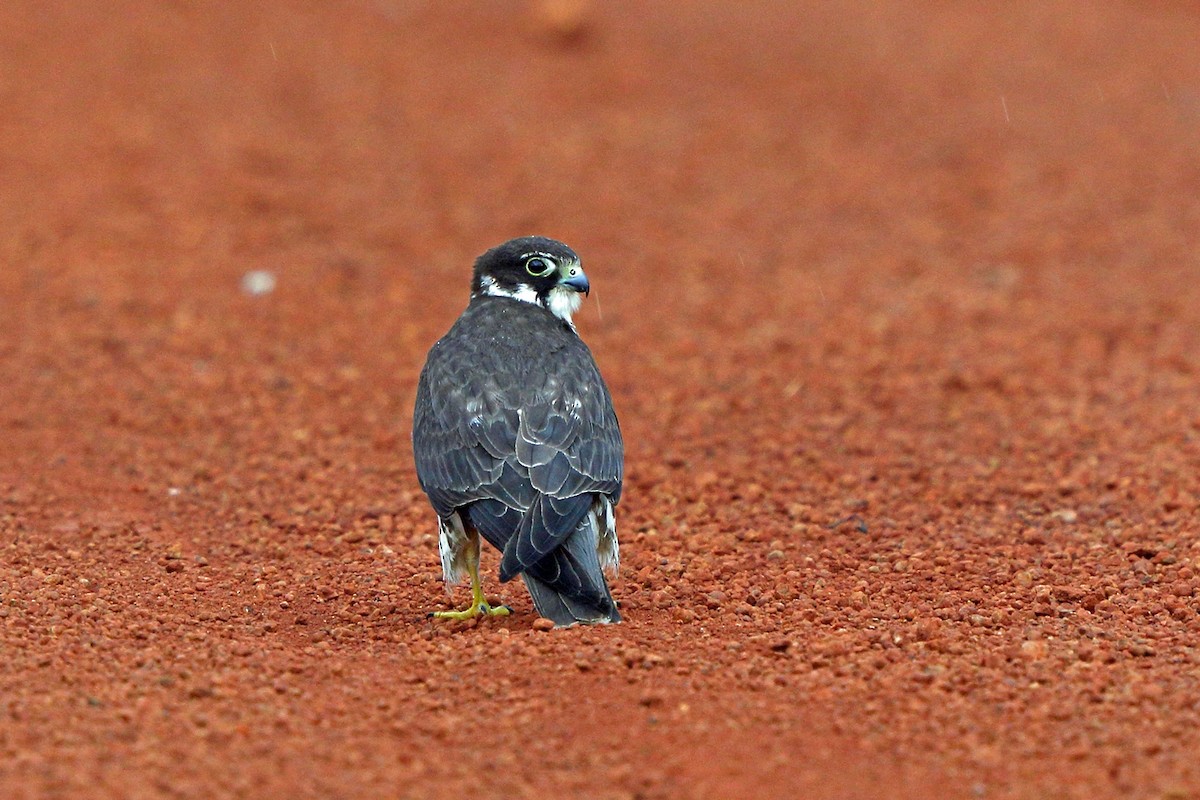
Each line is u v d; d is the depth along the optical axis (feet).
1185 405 63.62
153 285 82.99
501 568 35.73
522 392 39.06
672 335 79.00
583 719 32.76
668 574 44.83
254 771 29.48
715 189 107.65
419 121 116.78
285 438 61.52
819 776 30.22
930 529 49.29
